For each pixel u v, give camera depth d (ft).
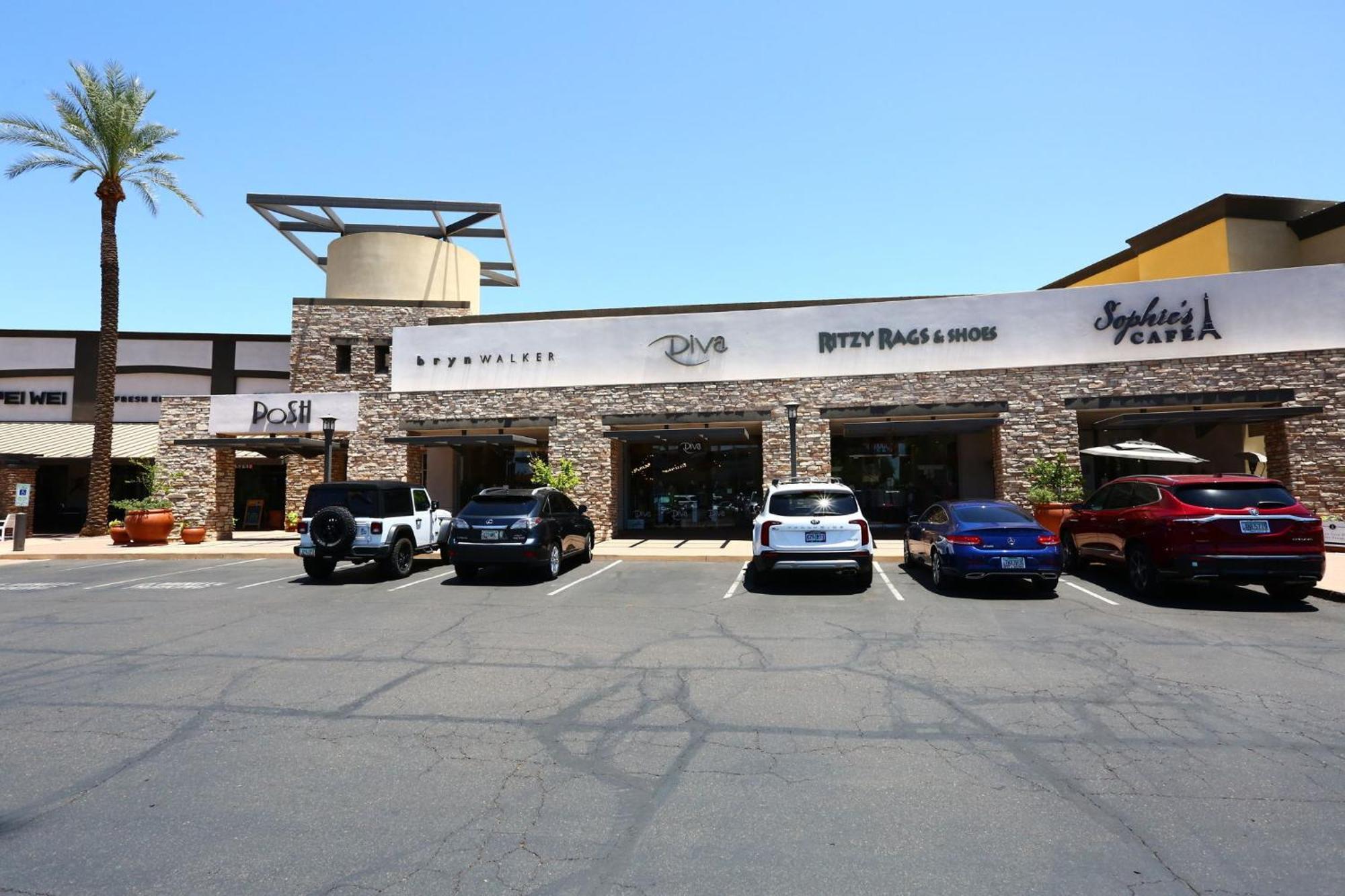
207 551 62.03
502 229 104.58
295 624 30.17
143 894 10.22
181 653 24.91
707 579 43.57
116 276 79.20
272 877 10.68
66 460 90.17
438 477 81.71
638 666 22.94
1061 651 24.48
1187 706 18.54
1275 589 34.68
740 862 11.07
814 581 42.16
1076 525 42.06
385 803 13.20
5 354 101.65
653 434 64.03
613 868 10.87
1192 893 10.10
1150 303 62.90
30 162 72.33
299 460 85.92
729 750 15.74
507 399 71.67
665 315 70.95
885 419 65.57
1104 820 12.38
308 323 88.48
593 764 14.99
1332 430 58.18
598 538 68.64
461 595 37.83
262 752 15.75
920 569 45.65
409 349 74.74
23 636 27.94
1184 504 32.53
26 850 11.50
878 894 10.12
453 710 18.57
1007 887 10.28
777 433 67.00
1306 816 12.49
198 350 103.14
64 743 16.31
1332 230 72.13
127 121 75.00
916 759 15.19
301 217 99.71
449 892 10.24
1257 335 61.11
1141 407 60.59
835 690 20.17
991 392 63.98
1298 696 19.36
